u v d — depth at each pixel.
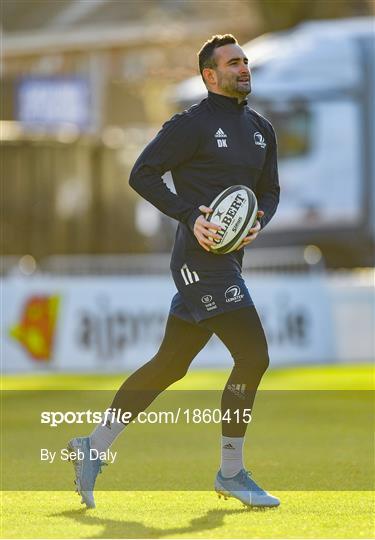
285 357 62.22
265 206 25.39
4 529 21.73
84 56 141.00
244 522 22.39
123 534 21.14
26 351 58.53
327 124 87.69
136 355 60.12
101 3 143.12
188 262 24.25
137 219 91.69
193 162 24.34
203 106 24.44
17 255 87.56
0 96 112.25
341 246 87.88
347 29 89.50
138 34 138.38
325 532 21.28
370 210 87.62
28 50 141.38
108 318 59.88
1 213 87.69
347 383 52.09
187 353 24.84
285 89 88.00
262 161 24.75
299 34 91.19
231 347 24.09
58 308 59.19
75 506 24.44
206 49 24.44
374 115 87.69
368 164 87.44
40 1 144.88
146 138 95.50
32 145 88.81
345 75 87.81
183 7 140.12
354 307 63.91
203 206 23.91
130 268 64.69
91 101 116.38
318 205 87.81
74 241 89.50
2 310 58.25
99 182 90.69
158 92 131.50
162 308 60.69
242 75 24.27
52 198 89.06
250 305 24.06
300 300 62.94
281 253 65.62
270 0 116.38
